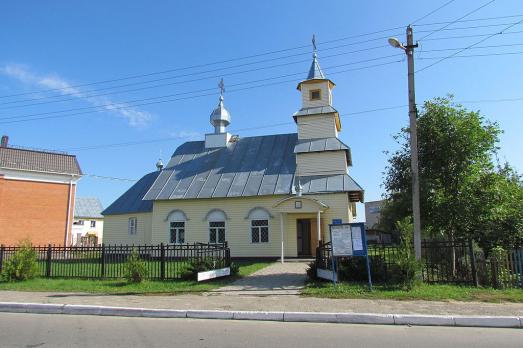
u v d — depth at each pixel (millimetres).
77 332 8109
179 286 13797
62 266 17031
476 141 14898
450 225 15102
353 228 12805
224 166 30719
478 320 8742
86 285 14141
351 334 7961
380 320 8992
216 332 8109
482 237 15359
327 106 30094
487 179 14727
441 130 15383
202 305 10484
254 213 27234
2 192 33031
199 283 14430
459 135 14914
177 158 33375
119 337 7680
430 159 15703
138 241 31641
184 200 28922
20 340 7461
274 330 8312
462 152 14922
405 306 10109
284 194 26641
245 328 8500
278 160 29703
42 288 13641
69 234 35750
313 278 14789
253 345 7102
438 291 11906
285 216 26547
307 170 28297
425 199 14820
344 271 13883
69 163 36969
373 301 10820
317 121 29875
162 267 15406
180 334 7930
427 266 13531
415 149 13641
